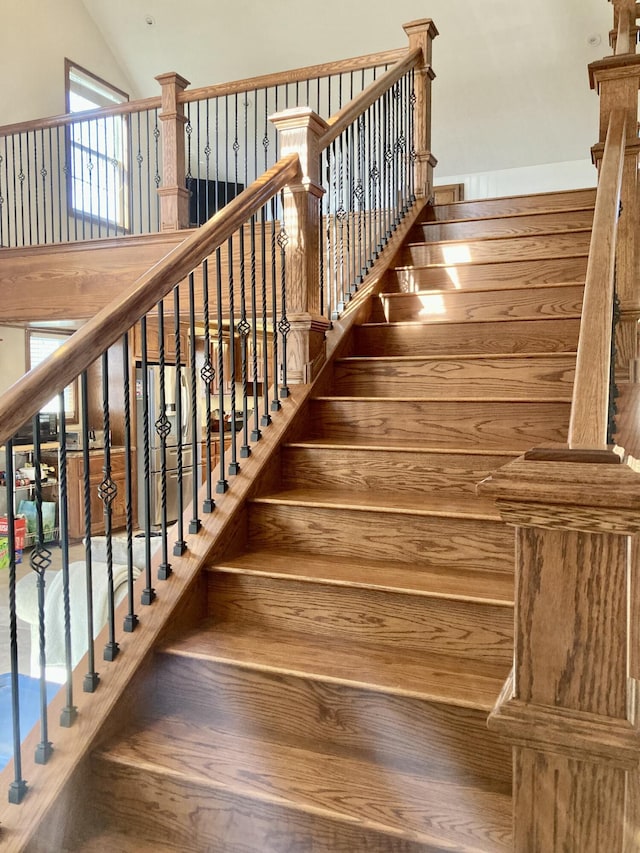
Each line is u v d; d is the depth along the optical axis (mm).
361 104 3000
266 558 1910
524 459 836
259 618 1796
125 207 7207
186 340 5781
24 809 1292
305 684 1486
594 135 6891
